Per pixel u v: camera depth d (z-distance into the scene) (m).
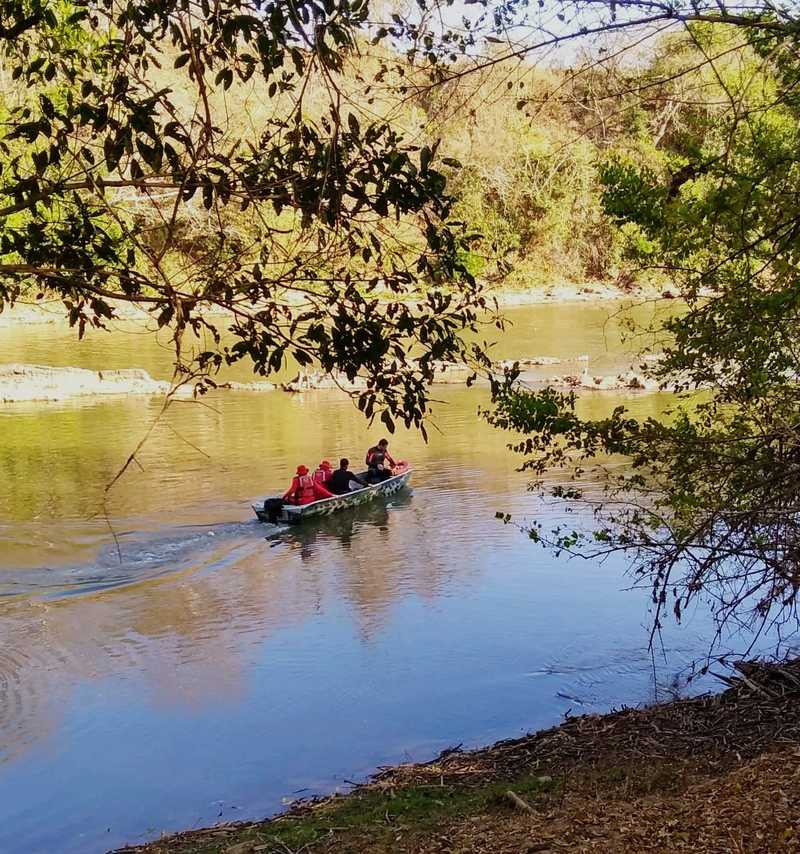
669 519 9.11
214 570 14.05
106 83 5.24
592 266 46.06
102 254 4.57
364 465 20.03
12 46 5.36
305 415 25.03
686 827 5.66
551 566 13.80
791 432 6.92
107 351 34.06
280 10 4.43
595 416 22.73
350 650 11.12
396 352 4.82
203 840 6.93
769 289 6.53
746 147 5.96
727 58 6.10
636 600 12.39
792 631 10.93
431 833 6.37
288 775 8.29
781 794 5.86
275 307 4.79
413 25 5.04
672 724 8.33
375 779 8.00
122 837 7.33
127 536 15.41
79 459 20.09
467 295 4.90
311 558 14.57
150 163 4.52
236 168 5.18
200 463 19.94
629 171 6.56
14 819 7.67
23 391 26.91
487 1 4.96
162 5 4.59
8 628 11.87
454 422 24.05
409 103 6.18
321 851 6.31
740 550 7.36
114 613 12.38
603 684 9.93
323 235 5.04
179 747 8.89
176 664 10.83
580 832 5.91
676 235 6.38
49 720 9.47
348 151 4.66
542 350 34.41
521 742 8.46
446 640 11.34
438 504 17.27
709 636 11.07
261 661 10.88
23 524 15.82
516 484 18.27
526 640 11.24
